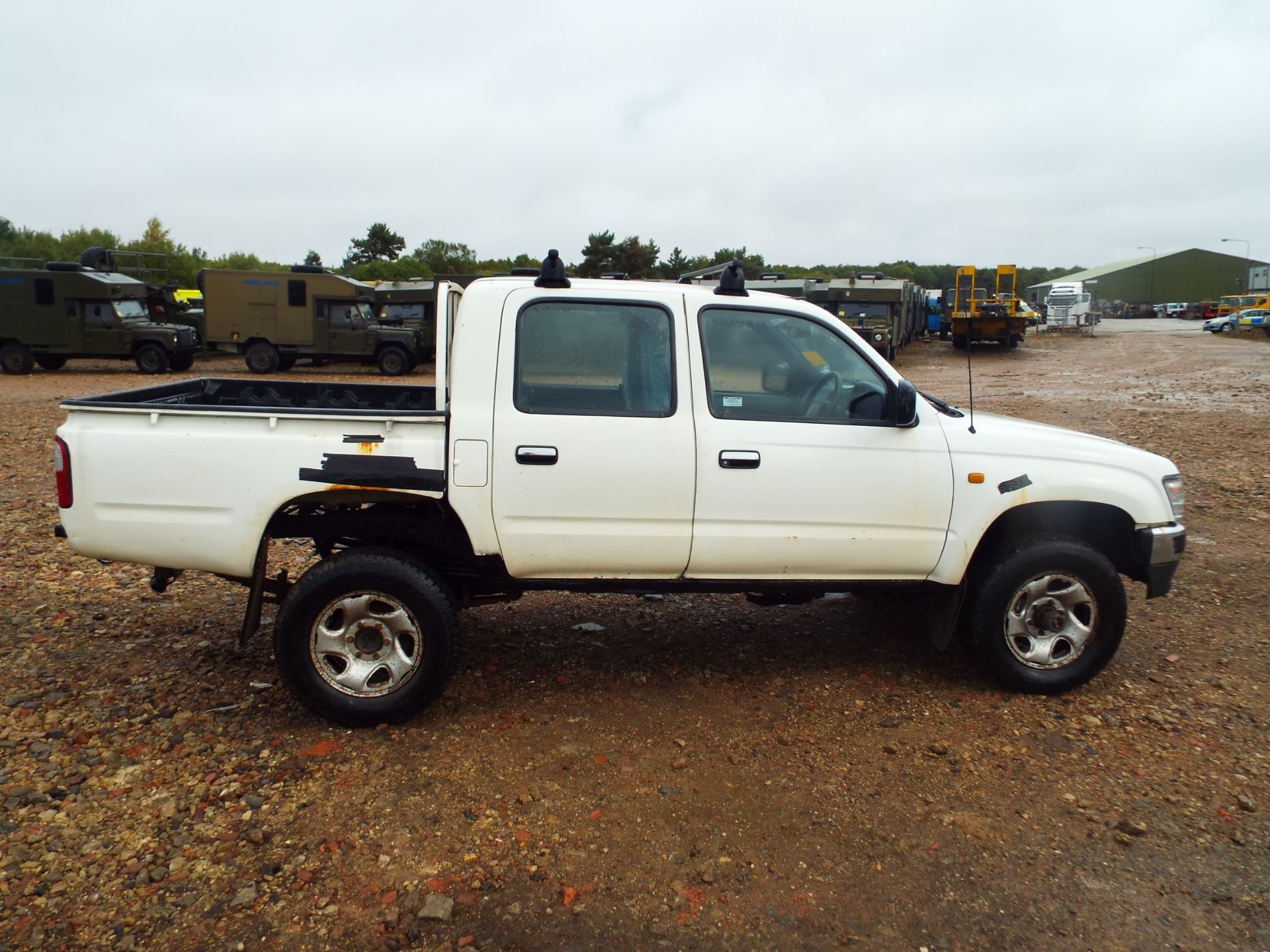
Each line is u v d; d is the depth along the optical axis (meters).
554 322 4.03
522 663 4.76
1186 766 3.76
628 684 4.53
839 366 4.24
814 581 4.25
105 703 4.17
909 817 3.40
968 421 4.34
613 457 3.97
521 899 2.92
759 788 3.58
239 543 3.91
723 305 4.14
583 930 2.79
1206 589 6.02
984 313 34.09
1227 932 2.80
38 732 3.88
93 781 3.52
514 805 3.44
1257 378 22.25
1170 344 38.81
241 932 2.75
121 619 5.23
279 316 23.84
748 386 4.17
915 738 3.99
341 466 3.87
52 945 2.67
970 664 4.78
